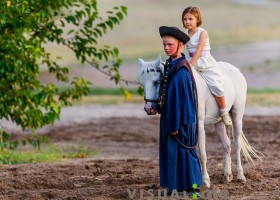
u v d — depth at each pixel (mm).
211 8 76812
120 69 44406
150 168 14594
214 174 13234
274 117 25344
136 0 80688
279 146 18516
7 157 16625
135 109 29531
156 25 66062
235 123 12766
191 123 11016
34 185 12531
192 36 11875
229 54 49312
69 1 16391
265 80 38969
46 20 16328
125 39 59312
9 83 16062
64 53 53031
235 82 12648
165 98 11055
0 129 16594
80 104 31188
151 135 22531
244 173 13289
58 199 11141
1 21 14445
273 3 82125
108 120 26047
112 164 15281
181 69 11078
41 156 16938
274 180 12562
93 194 11570
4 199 11266
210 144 19938
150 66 11055
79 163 15664
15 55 15430
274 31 61875
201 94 11695
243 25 66000
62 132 23469
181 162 11031
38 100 15711
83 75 42750
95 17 16297
